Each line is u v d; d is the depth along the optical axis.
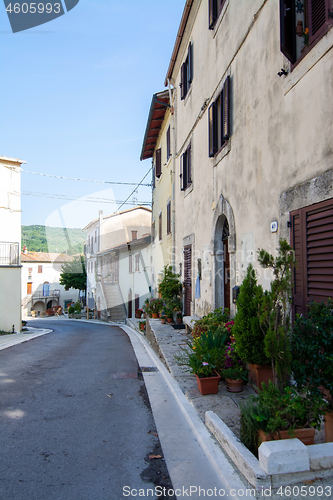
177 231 11.30
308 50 3.53
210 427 3.41
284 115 4.08
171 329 9.62
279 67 4.22
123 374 6.23
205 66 7.86
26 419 4.00
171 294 10.77
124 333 16.06
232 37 5.98
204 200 7.94
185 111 10.12
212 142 7.02
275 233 4.29
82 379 5.90
